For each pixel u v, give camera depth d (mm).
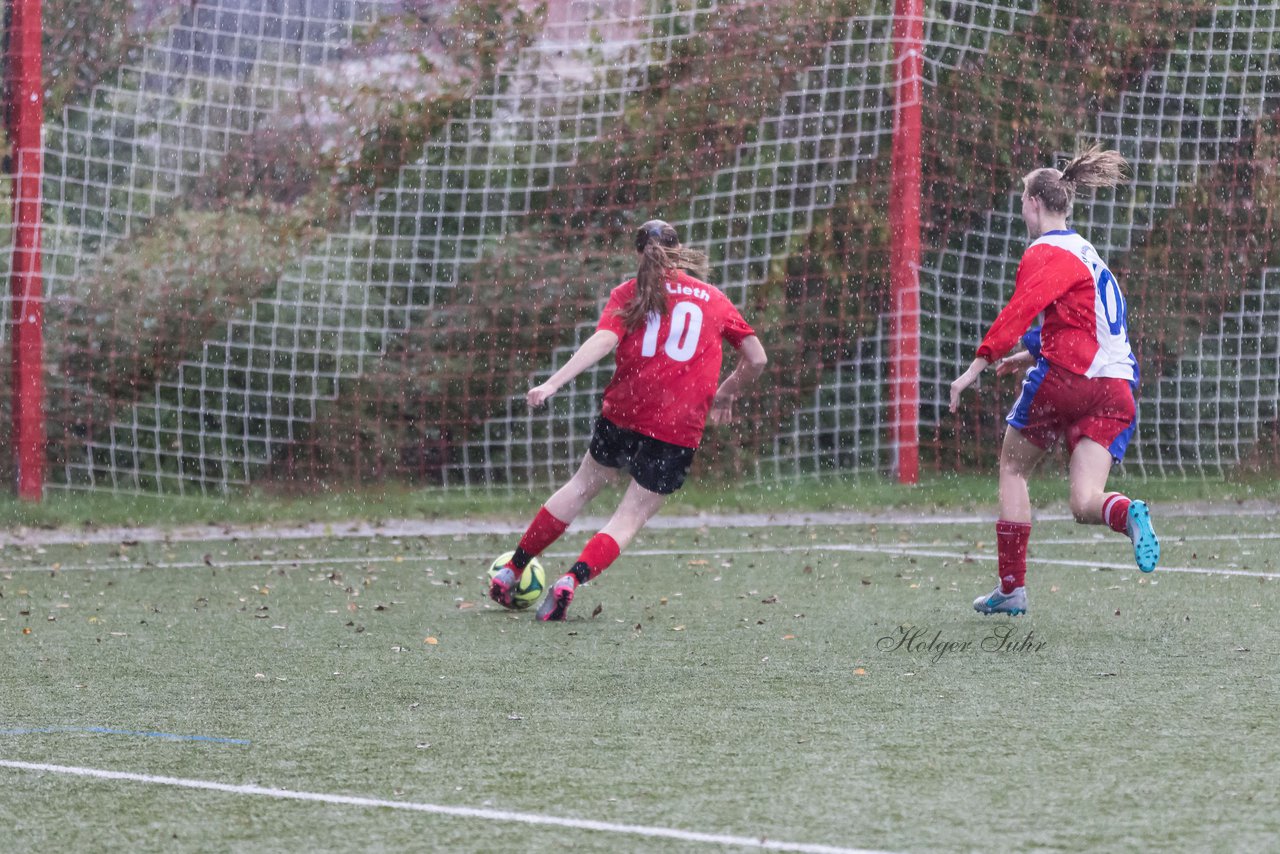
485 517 44344
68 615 26922
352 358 48750
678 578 31703
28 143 43562
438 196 49531
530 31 49844
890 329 50312
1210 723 17500
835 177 50438
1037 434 24859
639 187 50094
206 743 17062
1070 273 23688
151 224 47125
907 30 48531
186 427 47781
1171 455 52969
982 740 16797
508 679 20641
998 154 51938
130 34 47594
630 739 17047
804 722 17812
